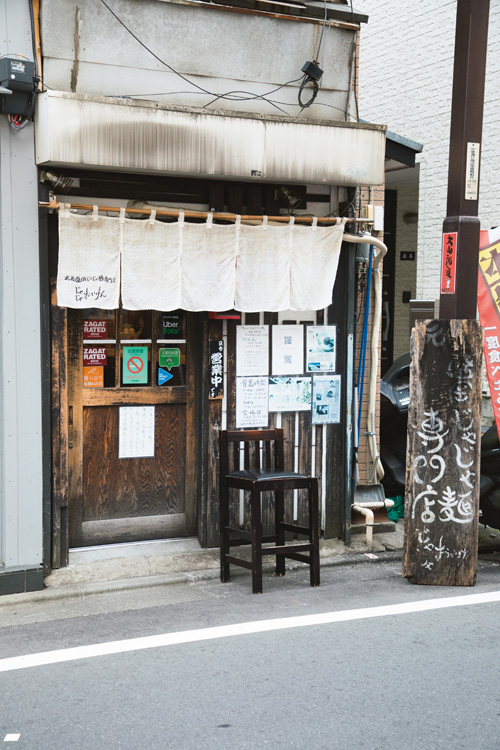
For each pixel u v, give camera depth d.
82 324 5.89
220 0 5.78
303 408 6.46
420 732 3.50
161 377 6.20
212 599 5.34
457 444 5.69
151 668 4.16
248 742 3.41
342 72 6.29
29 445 5.42
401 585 5.68
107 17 5.43
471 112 5.82
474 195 5.88
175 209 5.91
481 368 5.76
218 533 6.28
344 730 3.51
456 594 5.45
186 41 5.71
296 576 5.91
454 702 3.78
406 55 11.04
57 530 5.65
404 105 11.13
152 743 3.41
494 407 6.33
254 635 4.62
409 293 12.98
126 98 5.34
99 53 5.45
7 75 5.03
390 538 6.81
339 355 6.58
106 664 4.21
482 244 6.38
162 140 5.40
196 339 6.26
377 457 6.94
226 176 5.71
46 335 5.44
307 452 6.49
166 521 6.31
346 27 6.20
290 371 6.40
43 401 5.45
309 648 4.42
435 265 10.71
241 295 5.99
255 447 5.92
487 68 9.80
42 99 5.14
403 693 3.86
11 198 5.26
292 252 6.11
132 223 5.56
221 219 5.93
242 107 5.98
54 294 5.50
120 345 6.04
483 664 4.21
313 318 6.46
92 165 5.27
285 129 5.78
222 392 6.18
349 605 5.19
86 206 5.41
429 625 4.79
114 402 6.04
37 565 5.47
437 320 5.71
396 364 7.94
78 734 3.48
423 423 5.68
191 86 5.79
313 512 5.61
